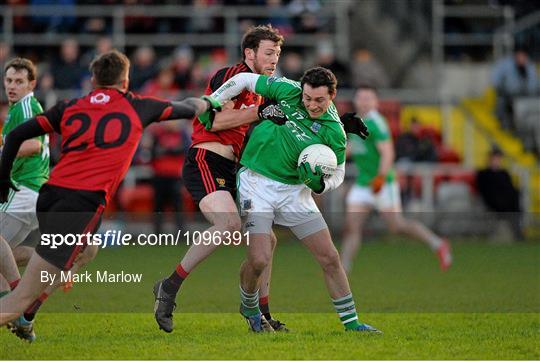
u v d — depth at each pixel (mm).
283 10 76625
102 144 25578
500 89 75125
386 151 46562
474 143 73562
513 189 63688
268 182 28672
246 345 27438
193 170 29484
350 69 71812
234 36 75250
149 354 26062
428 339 28750
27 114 30281
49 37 73125
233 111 28969
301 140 28344
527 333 30016
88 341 28297
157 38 74438
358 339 28531
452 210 65562
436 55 79438
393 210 47750
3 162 25672
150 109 26188
